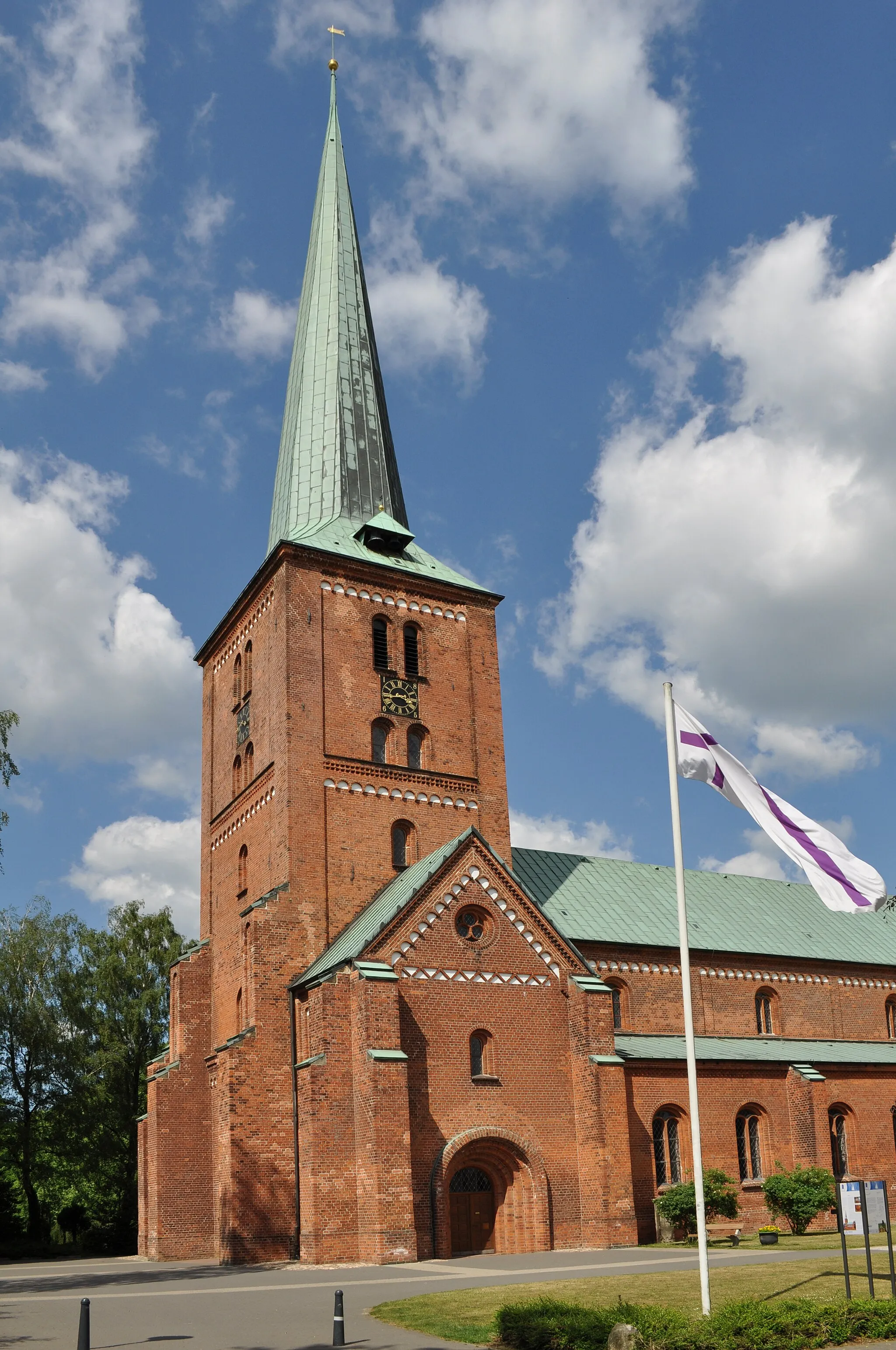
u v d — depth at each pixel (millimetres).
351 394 58719
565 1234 41031
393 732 50625
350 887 47219
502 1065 41875
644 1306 22906
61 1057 69438
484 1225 40938
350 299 61281
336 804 47969
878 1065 54094
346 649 50438
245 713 53406
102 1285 34812
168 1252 46938
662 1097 46906
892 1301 22141
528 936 43812
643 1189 45000
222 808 54812
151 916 81188
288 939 45219
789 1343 20250
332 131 66312
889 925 66312
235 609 54781
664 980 55312
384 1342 21953
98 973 76938
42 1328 25062
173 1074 50031
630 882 59812
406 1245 37281
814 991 60281
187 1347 21812
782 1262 32562
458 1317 24203
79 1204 81312
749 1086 49625
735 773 26656
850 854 25625
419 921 41844
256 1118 42500
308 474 57500
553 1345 20516
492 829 51688
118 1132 72625
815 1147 49562
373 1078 38281
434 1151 39625
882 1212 23562
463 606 54625
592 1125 42062
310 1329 23797
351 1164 38938
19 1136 70750
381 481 57594
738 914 61250
